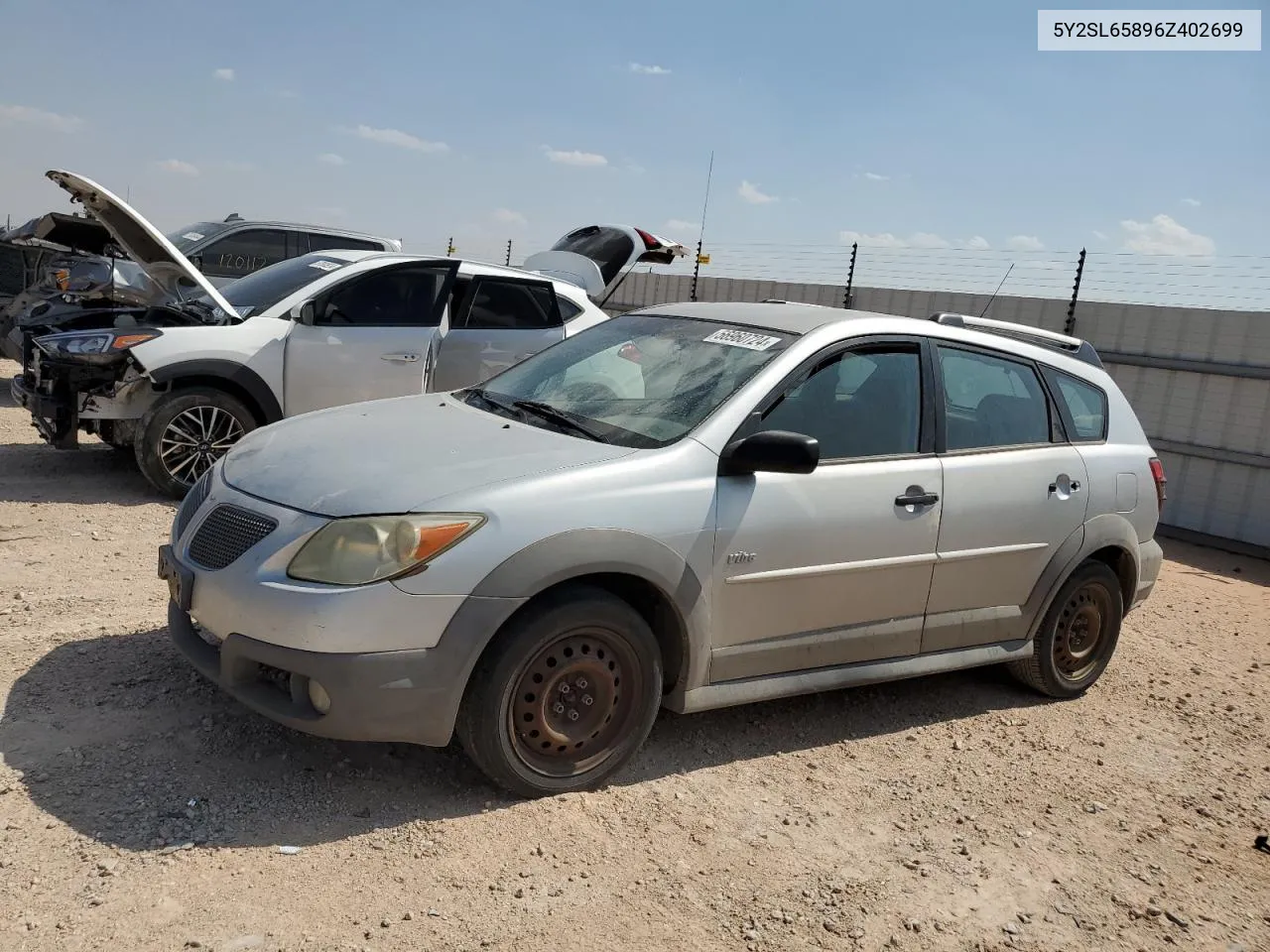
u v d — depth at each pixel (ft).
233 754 11.39
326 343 23.86
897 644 14.19
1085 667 17.01
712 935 9.42
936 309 41.37
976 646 15.28
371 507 10.39
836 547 12.99
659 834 10.98
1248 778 14.58
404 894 9.34
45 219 26.73
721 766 12.83
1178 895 11.23
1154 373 34.88
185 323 24.21
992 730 15.23
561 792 11.40
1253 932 10.69
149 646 14.11
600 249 39.63
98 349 21.74
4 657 13.26
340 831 10.21
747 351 13.48
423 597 10.14
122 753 11.15
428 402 14.33
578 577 11.33
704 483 11.93
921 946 9.71
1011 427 15.48
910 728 14.93
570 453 11.73
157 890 8.94
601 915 9.45
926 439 14.20
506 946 8.83
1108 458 16.52
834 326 13.79
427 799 10.99
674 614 11.86
